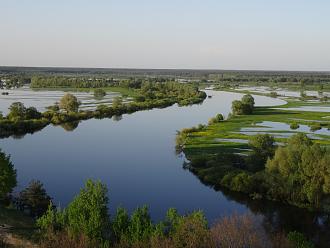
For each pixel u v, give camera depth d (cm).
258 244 4488
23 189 7369
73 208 4481
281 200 7312
